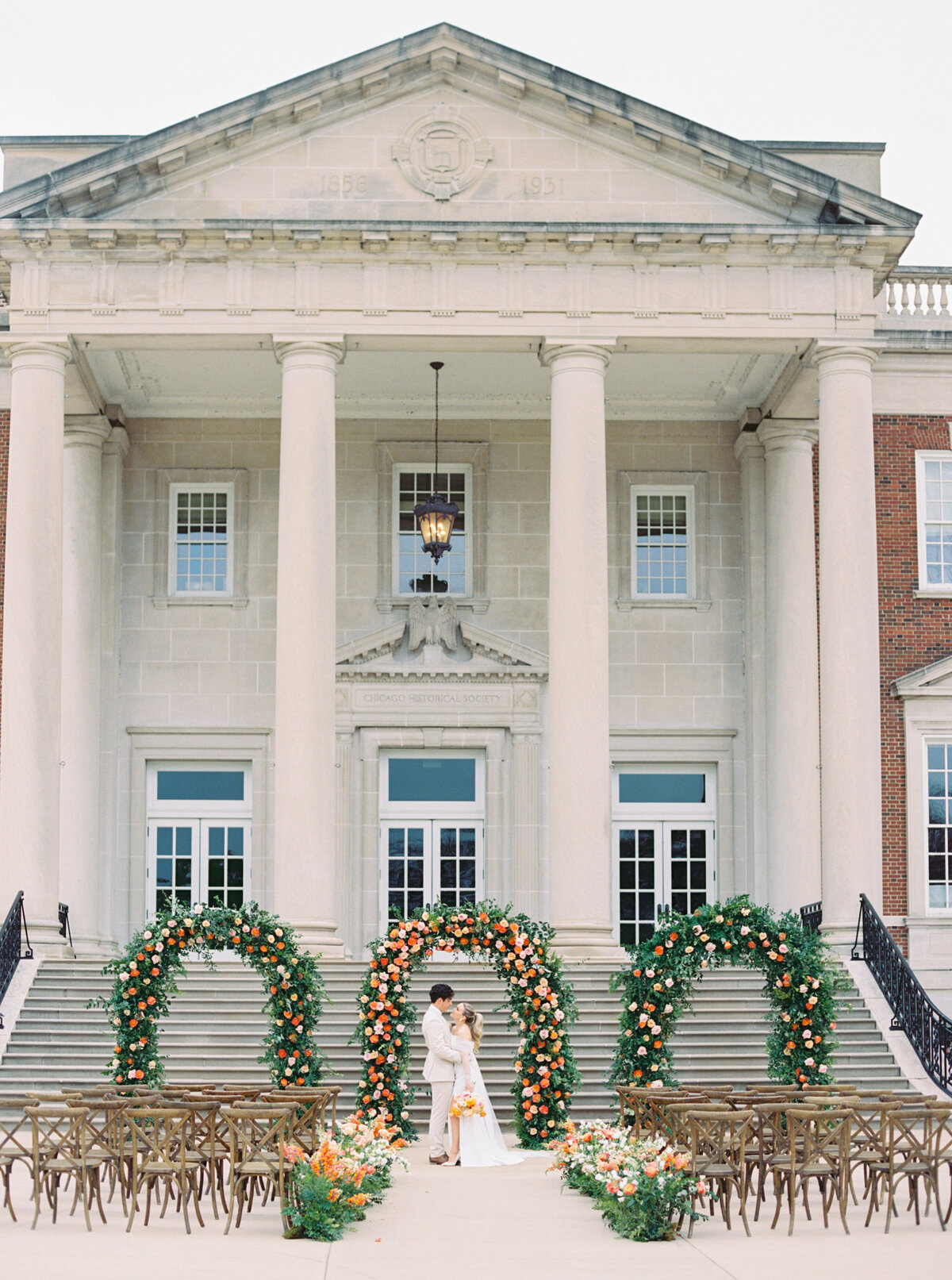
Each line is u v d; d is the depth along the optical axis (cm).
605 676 2938
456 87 3078
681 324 3038
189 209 3039
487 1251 1458
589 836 2870
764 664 3516
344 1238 1517
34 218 2998
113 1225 1593
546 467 3631
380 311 3023
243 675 3541
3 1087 2422
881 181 3556
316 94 3022
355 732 3531
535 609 3578
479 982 2720
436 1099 2047
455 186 3055
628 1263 1405
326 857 2867
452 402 3609
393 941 2252
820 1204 1786
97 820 3388
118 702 3516
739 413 3634
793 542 3450
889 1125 1648
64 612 3403
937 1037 2469
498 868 3494
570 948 2808
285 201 3044
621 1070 2152
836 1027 2608
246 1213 1672
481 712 3528
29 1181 1933
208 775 3544
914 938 3394
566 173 3067
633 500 3634
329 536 2975
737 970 2780
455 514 3312
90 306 3014
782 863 3369
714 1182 1831
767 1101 1752
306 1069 2205
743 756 3538
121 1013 2189
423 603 3566
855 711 2925
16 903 2756
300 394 2998
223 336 3020
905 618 3509
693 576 3609
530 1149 2170
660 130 3038
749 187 3058
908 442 3553
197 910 2227
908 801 3444
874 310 3067
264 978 2350
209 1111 1641
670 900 3528
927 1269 1370
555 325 3030
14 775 2872
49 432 2984
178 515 3612
